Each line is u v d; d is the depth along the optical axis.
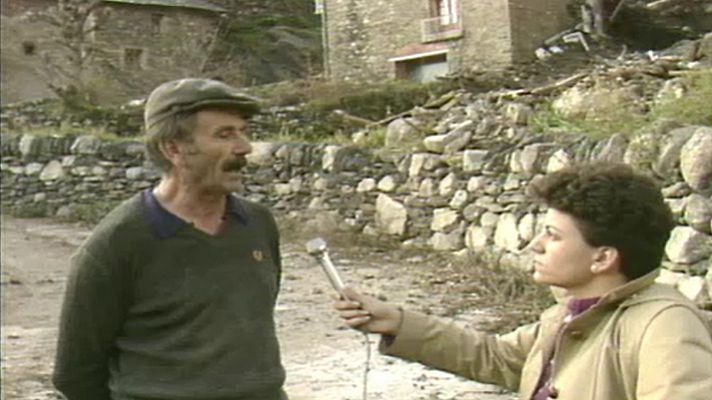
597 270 2.09
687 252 6.36
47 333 7.87
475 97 10.50
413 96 11.73
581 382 2.06
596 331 2.08
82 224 13.49
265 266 2.63
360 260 10.39
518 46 9.58
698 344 1.95
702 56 8.85
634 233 2.06
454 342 2.41
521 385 2.27
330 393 5.68
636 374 1.99
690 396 1.87
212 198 2.55
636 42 9.32
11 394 6.03
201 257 2.53
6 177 14.66
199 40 16.00
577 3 9.35
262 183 12.32
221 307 2.51
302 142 12.22
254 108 2.57
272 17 14.68
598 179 2.09
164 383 2.49
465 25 9.68
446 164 10.41
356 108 12.59
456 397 5.52
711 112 7.21
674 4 8.87
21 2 20.06
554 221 2.13
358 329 2.41
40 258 11.16
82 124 15.69
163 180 2.60
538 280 2.17
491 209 9.69
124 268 2.50
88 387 2.62
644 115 8.47
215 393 2.46
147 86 17.00
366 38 10.72
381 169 11.20
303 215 11.90
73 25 17.72
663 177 6.71
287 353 6.73
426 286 8.88
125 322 2.54
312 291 8.90
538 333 2.33
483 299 8.23
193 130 2.49
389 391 5.69
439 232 10.39
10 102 19.75
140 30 17.06
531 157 9.18
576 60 9.45
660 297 2.04
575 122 9.35
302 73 13.90
